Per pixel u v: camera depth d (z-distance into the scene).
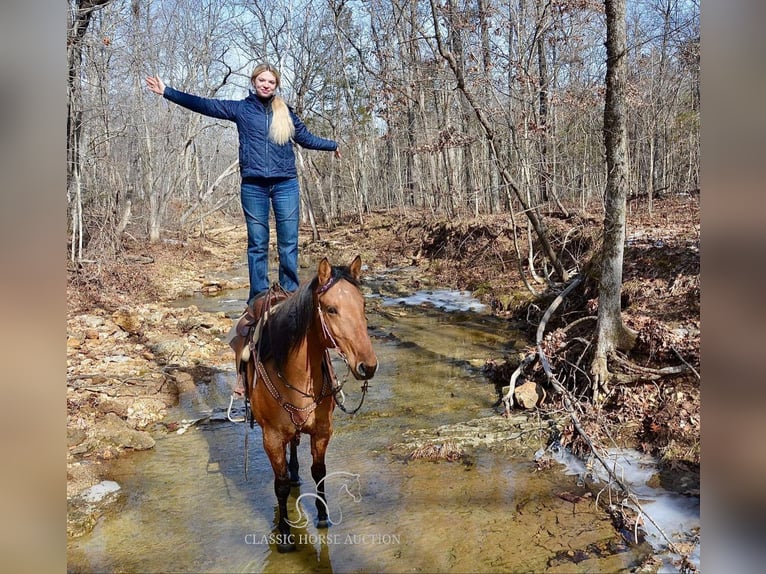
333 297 3.36
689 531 4.08
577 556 3.94
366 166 37.88
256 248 4.80
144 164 23.14
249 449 5.93
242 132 4.67
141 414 6.78
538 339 7.43
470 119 16.28
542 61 13.56
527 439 5.88
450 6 12.23
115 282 14.02
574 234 11.91
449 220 18.48
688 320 6.85
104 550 4.18
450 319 11.40
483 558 3.96
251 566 3.98
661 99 17.84
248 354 4.29
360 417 6.74
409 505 4.72
